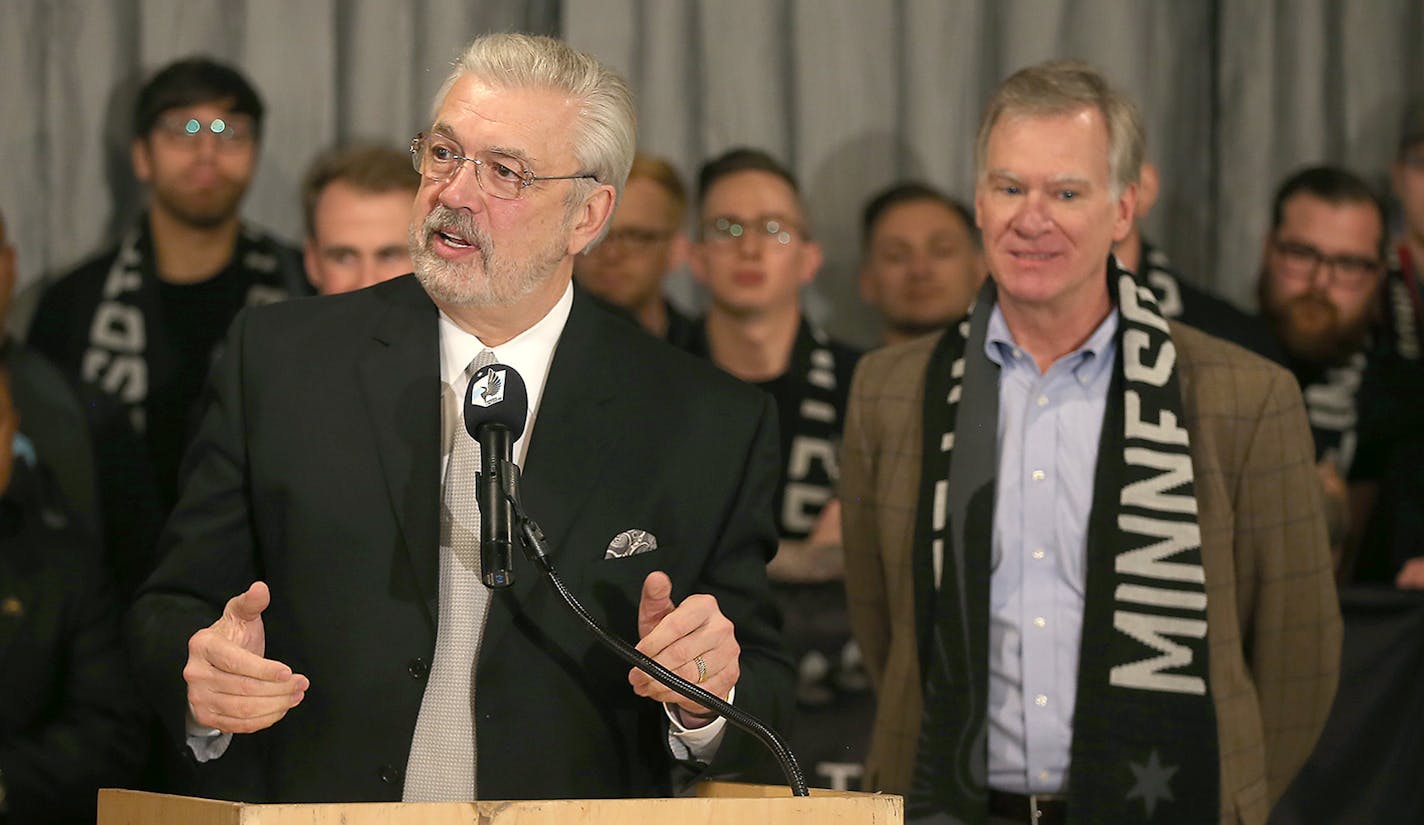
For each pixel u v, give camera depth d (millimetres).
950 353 7082
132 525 9289
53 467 9148
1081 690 6453
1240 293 10977
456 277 4840
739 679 4859
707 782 4730
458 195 4805
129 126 9781
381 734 4629
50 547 8383
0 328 9453
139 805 3756
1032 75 6852
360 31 10070
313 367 4977
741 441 5203
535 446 4922
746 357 9914
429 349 4996
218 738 4633
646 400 5129
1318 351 10672
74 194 9703
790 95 10641
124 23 9820
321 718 4672
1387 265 10789
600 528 4891
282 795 4688
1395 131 11109
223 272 9742
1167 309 10289
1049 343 6895
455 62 5152
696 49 10531
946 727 6562
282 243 9906
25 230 9633
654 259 9938
